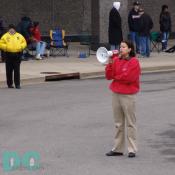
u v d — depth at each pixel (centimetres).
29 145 1462
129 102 1312
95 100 2223
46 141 1510
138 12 3775
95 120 1802
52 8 4912
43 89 2595
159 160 1302
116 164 1266
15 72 2620
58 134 1600
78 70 3131
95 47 4084
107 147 1438
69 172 1196
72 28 4947
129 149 1333
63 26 4944
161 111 1948
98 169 1223
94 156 1344
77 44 4753
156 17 5291
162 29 4141
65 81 2911
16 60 2603
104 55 1323
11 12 4831
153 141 1504
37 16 4891
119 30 3562
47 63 3438
